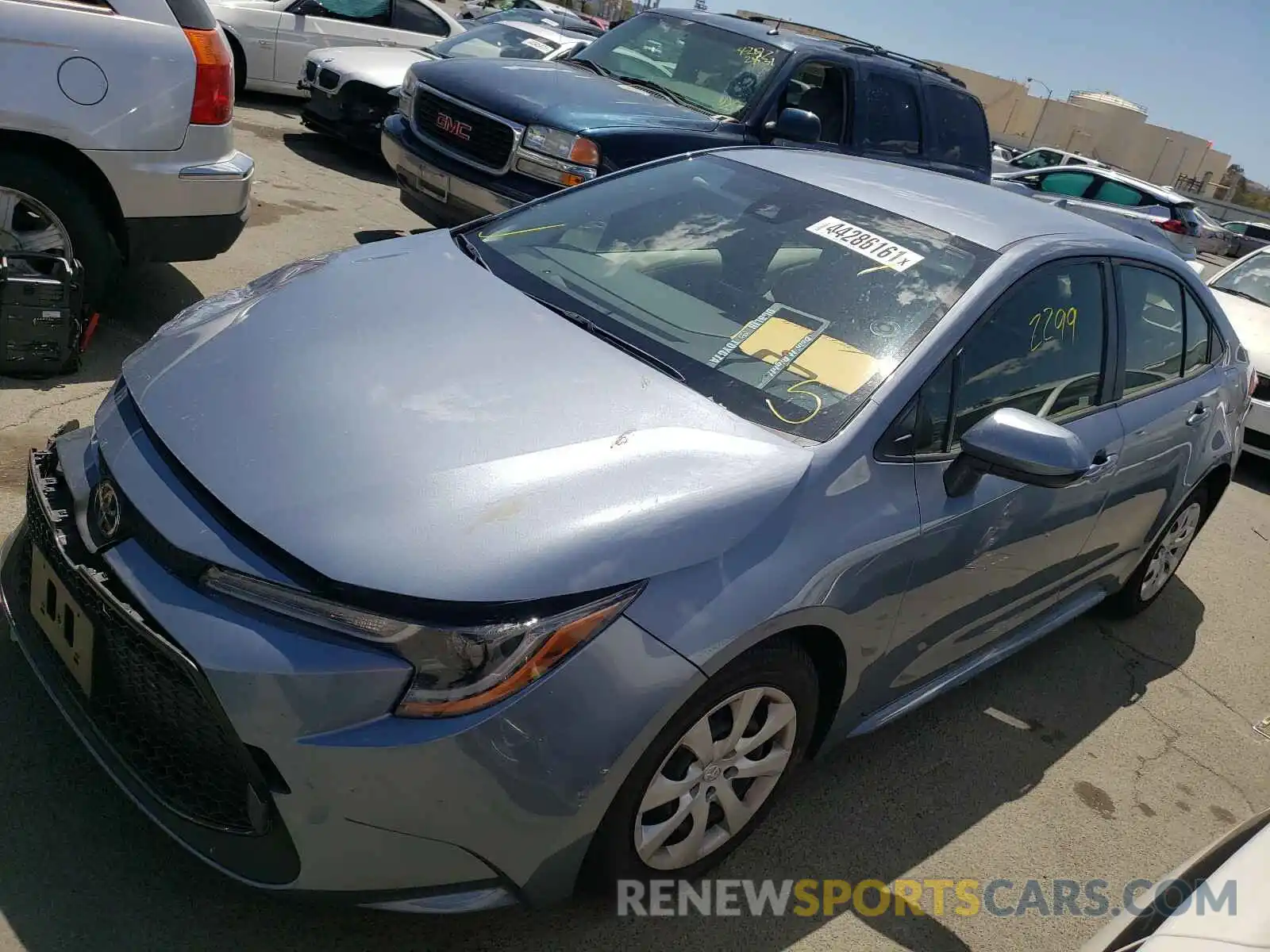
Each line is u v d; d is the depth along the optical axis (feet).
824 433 8.30
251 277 19.20
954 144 27.43
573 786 6.65
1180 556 15.69
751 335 9.25
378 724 6.24
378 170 31.58
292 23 34.94
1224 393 14.44
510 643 6.36
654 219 11.03
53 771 8.05
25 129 13.30
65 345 13.70
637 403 8.11
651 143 20.57
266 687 6.20
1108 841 10.64
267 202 24.71
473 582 6.37
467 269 9.91
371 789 6.26
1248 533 21.24
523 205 11.80
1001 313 9.75
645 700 6.75
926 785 10.76
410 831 6.42
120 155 13.93
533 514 6.80
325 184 28.09
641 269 10.23
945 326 9.20
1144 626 15.78
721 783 8.02
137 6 13.80
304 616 6.30
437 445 7.19
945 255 10.05
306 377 7.73
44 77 13.23
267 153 30.04
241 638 6.28
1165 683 14.26
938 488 8.88
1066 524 11.10
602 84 22.61
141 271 18.12
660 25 25.22
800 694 8.27
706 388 8.63
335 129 30.55
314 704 6.20
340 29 35.63
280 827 6.43
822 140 24.13
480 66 22.31
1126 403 11.99
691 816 7.88
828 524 7.90
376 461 6.99
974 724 12.06
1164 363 13.02
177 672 6.51
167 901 7.29
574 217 11.34
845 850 9.54
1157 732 12.99
